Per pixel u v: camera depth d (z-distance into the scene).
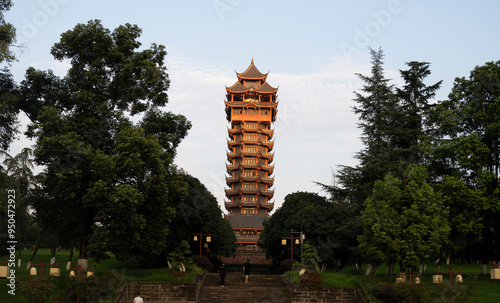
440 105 55.00
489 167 52.97
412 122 64.62
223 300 43.81
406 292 38.81
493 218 53.06
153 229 46.94
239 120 132.62
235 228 127.62
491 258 60.38
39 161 43.00
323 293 43.53
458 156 51.66
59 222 47.97
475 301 38.66
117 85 48.91
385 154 60.50
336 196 64.69
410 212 46.06
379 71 67.19
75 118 45.50
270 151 136.88
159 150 46.72
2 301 36.25
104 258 44.69
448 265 67.12
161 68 51.44
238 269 97.25
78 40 47.34
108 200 41.81
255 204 131.62
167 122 50.88
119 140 44.72
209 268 61.00
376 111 66.31
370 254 47.41
